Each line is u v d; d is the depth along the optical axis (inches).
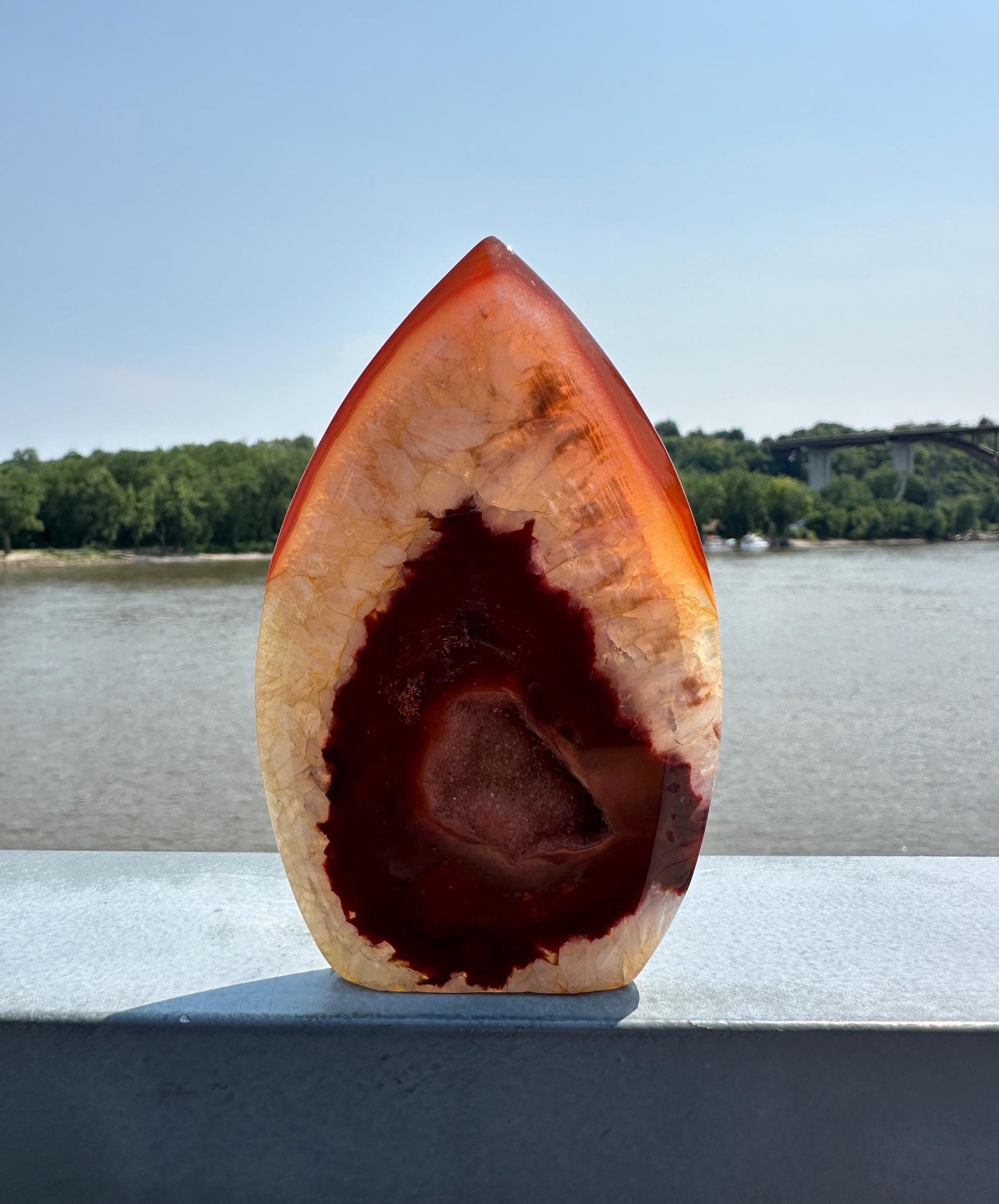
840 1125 7.8
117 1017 7.8
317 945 8.5
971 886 10.2
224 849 32.2
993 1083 7.8
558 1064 7.8
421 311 7.8
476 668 8.3
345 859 8.4
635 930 8.3
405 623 8.3
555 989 8.3
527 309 7.8
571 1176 7.8
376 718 8.3
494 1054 7.8
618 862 8.3
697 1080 7.8
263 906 9.8
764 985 8.3
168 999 8.1
